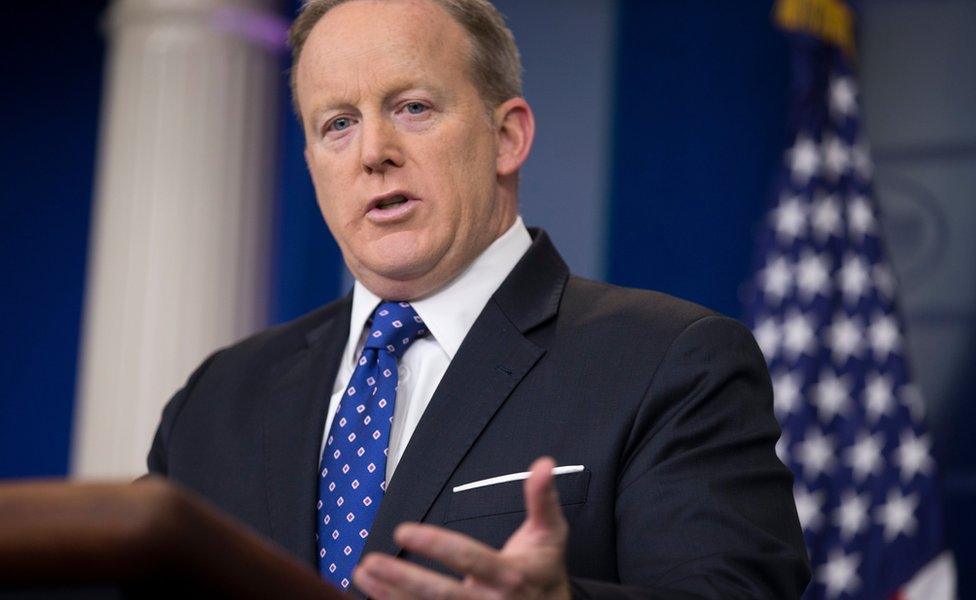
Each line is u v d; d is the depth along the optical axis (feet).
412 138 5.15
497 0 14.51
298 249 14.78
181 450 5.30
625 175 13.75
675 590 3.80
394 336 5.09
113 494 2.08
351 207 5.16
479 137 5.29
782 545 4.25
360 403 4.96
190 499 2.15
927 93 12.72
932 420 12.16
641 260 13.55
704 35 13.76
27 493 2.09
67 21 16.69
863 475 11.48
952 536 11.93
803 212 12.13
